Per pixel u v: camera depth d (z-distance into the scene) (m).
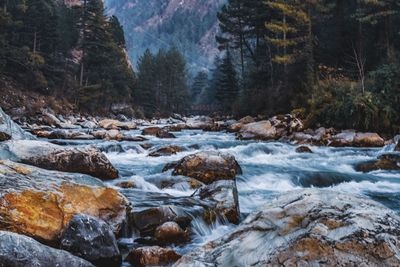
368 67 26.25
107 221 4.93
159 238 4.89
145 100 62.53
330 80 22.98
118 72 54.62
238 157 13.41
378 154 13.28
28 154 7.35
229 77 45.09
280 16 32.91
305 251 2.04
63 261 3.21
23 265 2.97
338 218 2.19
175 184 7.73
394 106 18.45
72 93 44.62
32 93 37.75
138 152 14.09
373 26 27.25
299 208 2.38
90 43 46.56
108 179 8.05
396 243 2.00
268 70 34.06
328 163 11.99
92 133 19.38
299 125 19.31
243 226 2.46
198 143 15.65
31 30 42.03
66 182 5.00
